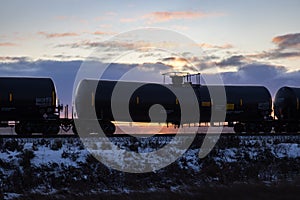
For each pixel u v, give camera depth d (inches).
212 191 933.8
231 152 1169.4
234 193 938.7
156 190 955.3
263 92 1706.4
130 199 882.8
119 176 999.6
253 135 1408.7
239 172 1062.4
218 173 1048.8
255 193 933.2
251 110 1675.7
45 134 1385.3
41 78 1434.5
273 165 1126.4
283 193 943.0
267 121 1681.8
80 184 943.7
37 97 1395.2
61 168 984.9
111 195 903.7
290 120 1697.8
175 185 994.1
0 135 1210.0
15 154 1011.3
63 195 895.7
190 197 914.1
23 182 931.3
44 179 951.6
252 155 1161.4
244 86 1724.9
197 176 1039.0
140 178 1010.7
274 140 1285.7
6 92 1376.7
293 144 1248.8
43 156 1008.2
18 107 1382.9
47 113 1403.8
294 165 1133.7
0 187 908.6
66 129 1419.8
